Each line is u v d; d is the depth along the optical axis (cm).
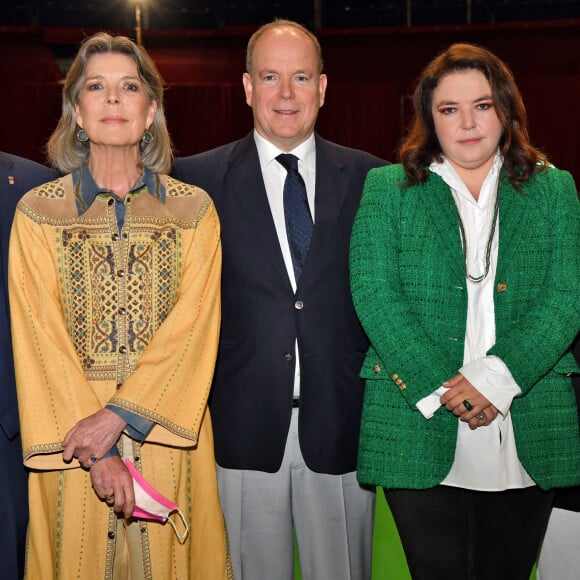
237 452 271
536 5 1202
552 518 291
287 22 285
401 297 243
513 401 240
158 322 242
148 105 253
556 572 291
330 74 1159
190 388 242
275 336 269
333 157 286
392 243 247
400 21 1214
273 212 278
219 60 1158
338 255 273
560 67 1133
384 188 253
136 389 234
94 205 242
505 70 246
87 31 1158
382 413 246
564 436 242
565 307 237
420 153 252
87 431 229
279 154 281
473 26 1137
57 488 238
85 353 239
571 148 1135
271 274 270
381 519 356
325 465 271
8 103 1133
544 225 243
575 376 265
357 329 275
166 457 243
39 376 236
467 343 243
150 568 241
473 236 247
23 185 266
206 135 1155
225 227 275
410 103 1145
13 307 240
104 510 238
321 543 279
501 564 248
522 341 234
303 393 270
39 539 238
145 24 1216
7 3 1196
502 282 242
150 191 247
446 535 246
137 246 241
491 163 250
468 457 242
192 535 250
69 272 239
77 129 252
